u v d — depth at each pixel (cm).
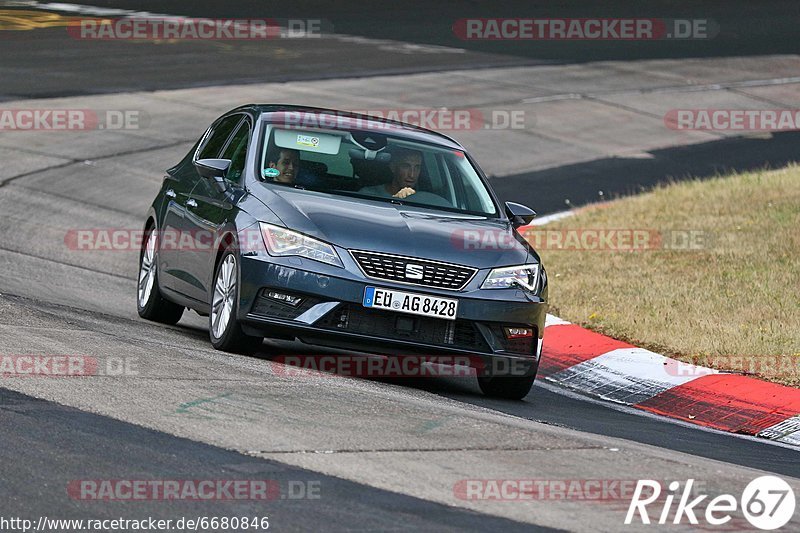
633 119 9069
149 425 2248
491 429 2467
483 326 3041
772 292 4409
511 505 1962
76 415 2270
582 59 11000
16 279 4172
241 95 8438
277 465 2073
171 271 3591
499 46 11344
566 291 4612
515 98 9294
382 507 1897
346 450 2197
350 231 3019
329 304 2955
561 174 7450
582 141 8338
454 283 3023
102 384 2512
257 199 3166
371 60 10175
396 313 2978
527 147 8019
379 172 3362
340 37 11181
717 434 3017
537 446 2362
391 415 2508
